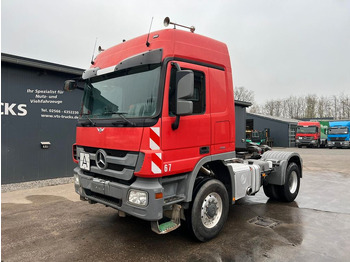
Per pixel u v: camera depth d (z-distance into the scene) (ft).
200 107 12.41
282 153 20.58
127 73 11.96
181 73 10.24
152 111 10.67
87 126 13.29
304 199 20.99
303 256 11.44
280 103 194.49
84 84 14.49
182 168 11.41
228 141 13.97
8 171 24.47
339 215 16.94
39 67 25.41
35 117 25.98
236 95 180.45
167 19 11.58
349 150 83.61
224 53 14.02
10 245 12.74
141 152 10.46
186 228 12.62
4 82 23.94
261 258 11.29
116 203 11.75
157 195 10.45
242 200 20.74
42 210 18.01
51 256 11.64
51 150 27.14
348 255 11.53
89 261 11.19
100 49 15.30
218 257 11.42
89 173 13.37
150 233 14.08
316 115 180.96
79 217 16.63
